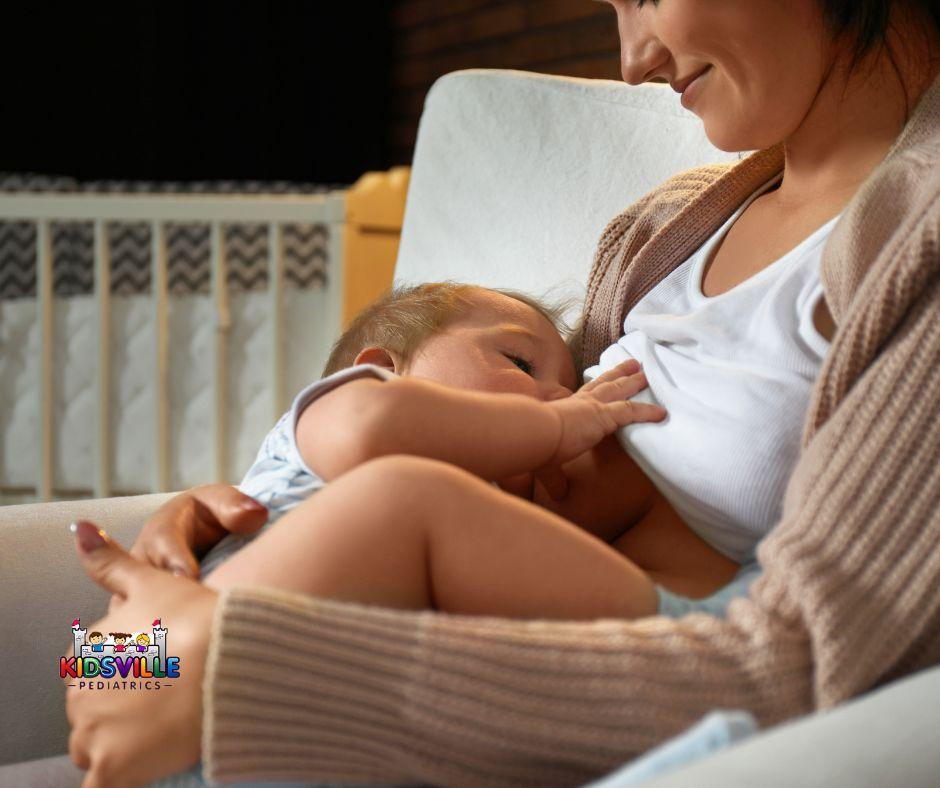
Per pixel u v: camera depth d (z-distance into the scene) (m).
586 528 0.83
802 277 0.79
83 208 1.98
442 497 0.60
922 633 0.58
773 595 0.59
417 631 0.54
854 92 0.84
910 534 0.60
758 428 0.72
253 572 0.60
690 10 0.77
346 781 0.55
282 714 0.53
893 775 0.43
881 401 0.64
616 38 2.75
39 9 3.31
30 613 0.87
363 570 0.59
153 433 2.04
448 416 0.71
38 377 2.04
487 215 1.24
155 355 2.02
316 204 1.98
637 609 0.62
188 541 0.75
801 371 0.74
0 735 0.85
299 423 0.74
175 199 1.97
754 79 0.79
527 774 0.55
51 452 2.10
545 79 1.25
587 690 0.54
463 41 3.39
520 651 0.55
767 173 0.95
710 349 0.80
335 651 0.54
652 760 0.47
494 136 1.26
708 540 0.75
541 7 3.05
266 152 3.68
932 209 0.67
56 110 3.37
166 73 3.49
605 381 0.83
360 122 3.82
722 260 0.91
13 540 0.89
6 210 2.00
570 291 1.14
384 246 2.02
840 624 0.57
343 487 0.61
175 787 0.65
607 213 1.15
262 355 2.06
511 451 0.73
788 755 0.43
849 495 0.62
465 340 0.86
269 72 3.65
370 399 0.70
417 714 0.53
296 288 2.15
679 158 1.12
